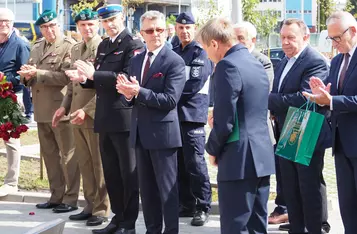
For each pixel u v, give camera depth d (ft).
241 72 14.24
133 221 20.18
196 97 21.63
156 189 18.75
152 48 18.29
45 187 26.73
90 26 21.43
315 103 17.34
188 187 22.59
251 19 78.89
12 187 26.00
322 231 19.29
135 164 19.89
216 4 66.18
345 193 16.51
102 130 19.62
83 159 21.84
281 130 18.39
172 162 18.26
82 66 19.07
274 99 18.29
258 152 14.44
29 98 43.45
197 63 21.57
